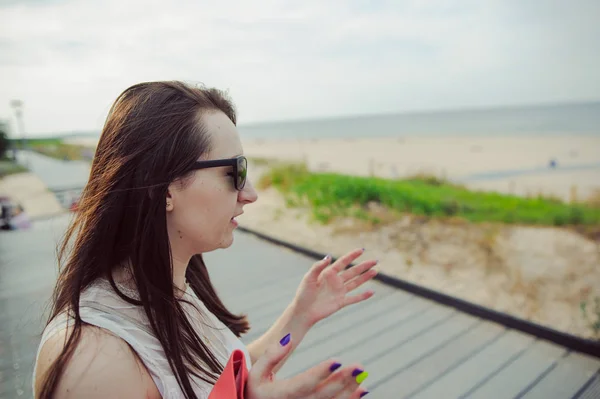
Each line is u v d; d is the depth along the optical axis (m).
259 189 15.17
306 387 0.61
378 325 3.28
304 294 1.18
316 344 3.04
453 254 7.44
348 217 9.84
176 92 0.84
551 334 2.91
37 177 18.98
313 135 94.88
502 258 7.30
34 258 5.21
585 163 28.39
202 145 0.81
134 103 0.82
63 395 0.65
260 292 4.06
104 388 0.68
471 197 12.61
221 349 1.08
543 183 21.33
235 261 5.04
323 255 5.05
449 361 2.74
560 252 7.73
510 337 2.99
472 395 2.39
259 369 0.65
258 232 6.09
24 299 3.80
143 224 0.80
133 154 0.79
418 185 16.36
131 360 0.73
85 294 0.82
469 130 70.75
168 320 0.81
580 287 6.04
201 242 0.87
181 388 0.79
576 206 11.54
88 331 0.72
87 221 0.83
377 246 7.81
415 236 8.48
